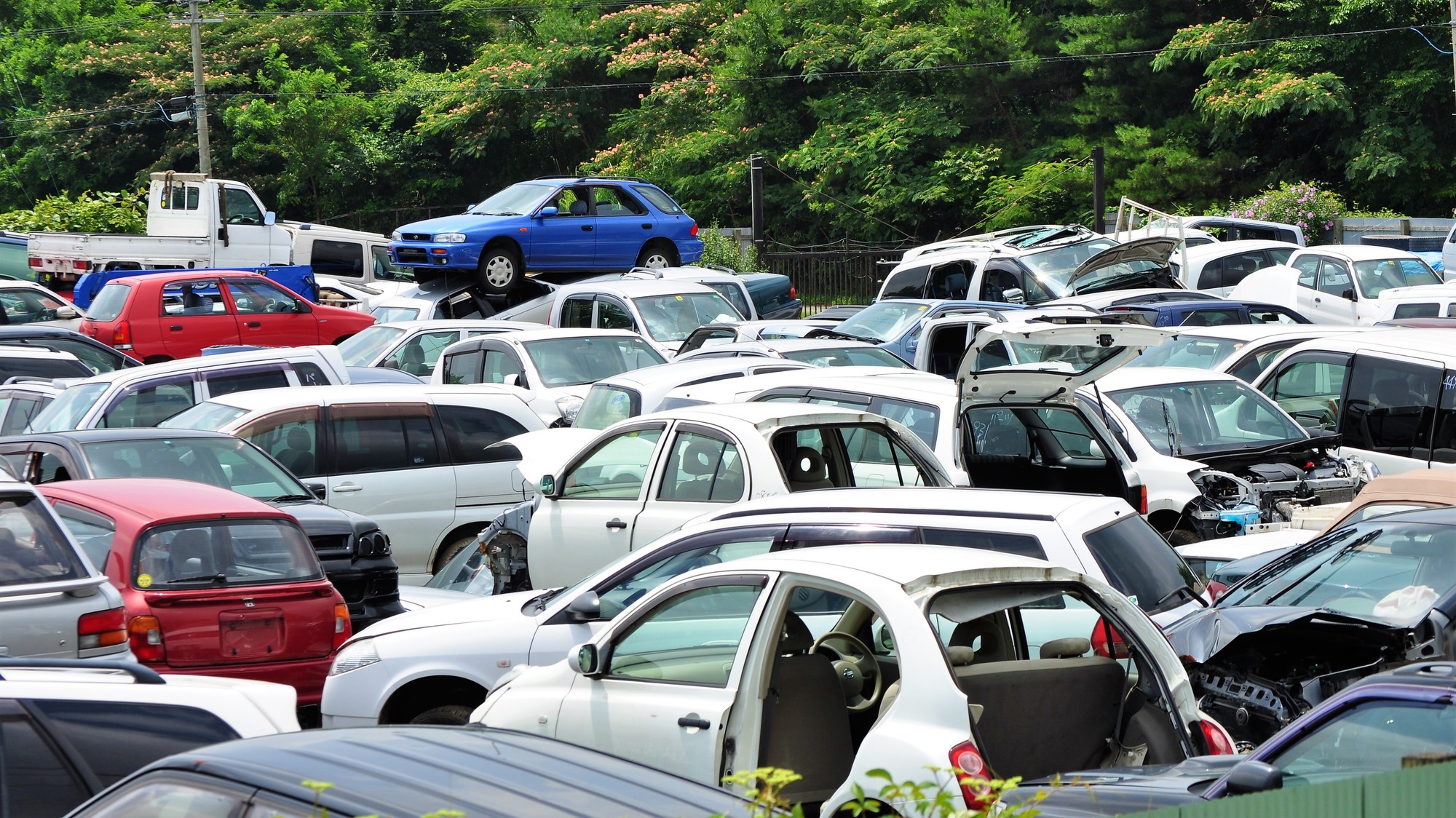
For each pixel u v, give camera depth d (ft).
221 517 47.01
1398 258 123.54
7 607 37.81
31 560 39.17
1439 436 63.82
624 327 111.65
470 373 91.81
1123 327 48.91
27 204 305.12
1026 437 55.52
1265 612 35.88
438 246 128.77
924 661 26.11
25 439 59.26
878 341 99.96
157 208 160.66
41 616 38.32
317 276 173.47
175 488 49.24
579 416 72.59
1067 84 233.55
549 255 133.39
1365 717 23.61
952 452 52.06
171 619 44.65
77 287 138.21
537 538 54.49
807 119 247.70
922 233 230.27
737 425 49.01
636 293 111.96
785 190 239.30
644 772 18.94
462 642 39.24
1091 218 207.10
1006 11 229.04
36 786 25.07
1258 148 212.84
